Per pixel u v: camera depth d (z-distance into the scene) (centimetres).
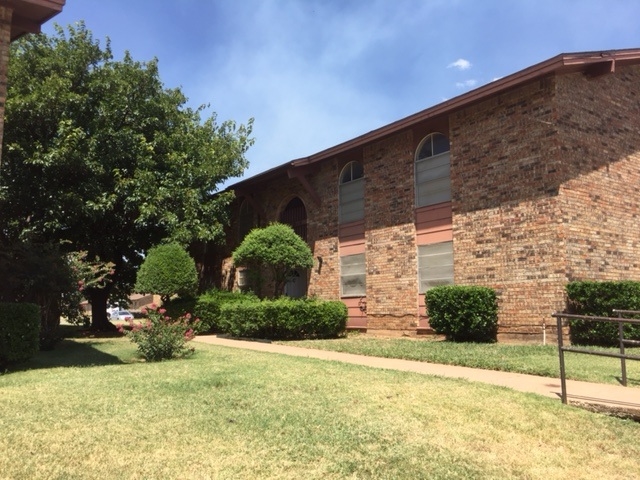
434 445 475
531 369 828
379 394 650
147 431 506
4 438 484
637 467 443
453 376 795
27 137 1598
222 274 2328
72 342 1476
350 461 433
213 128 2167
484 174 1307
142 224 1848
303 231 1939
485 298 1221
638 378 765
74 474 404
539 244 1177
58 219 1625
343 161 1770
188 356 1055
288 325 1434
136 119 1864
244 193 2162
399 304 1517
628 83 1380
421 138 1496
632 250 1292
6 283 1166
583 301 1094
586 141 1228
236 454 447
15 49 1728
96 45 1834
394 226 1549
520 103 1243
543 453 469
